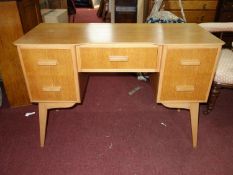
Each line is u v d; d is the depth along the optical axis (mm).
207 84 1157
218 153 1280
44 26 1356
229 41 2180
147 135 1415
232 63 1394
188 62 1073
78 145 1331
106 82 2076
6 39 1428
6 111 1640
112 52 1072
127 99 1804
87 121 1541
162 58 1072
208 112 1579
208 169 1179
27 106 1700
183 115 1606
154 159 1239
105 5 4273
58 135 1409
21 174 1145
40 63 1063
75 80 1132
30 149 1301
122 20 2818
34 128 1469
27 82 1136
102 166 1191
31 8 1620
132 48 1062
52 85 1148
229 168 1184
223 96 1830
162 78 1133
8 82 1573
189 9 2264
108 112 1639
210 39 1097
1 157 1245
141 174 1148
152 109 1675
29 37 1123
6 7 1346
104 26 1364
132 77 2158
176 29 1310
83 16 4820
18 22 1408
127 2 2732
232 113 1621
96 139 1379
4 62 1493
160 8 2203
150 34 1194
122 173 1152
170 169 1180
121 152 1283
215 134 1422
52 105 1241
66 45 1022
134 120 1554
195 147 1316
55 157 1247
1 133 1423
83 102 1755
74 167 1185
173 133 1434
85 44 1042
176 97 1203
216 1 2223
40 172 1155
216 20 2299
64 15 2639
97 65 1109
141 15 2600
